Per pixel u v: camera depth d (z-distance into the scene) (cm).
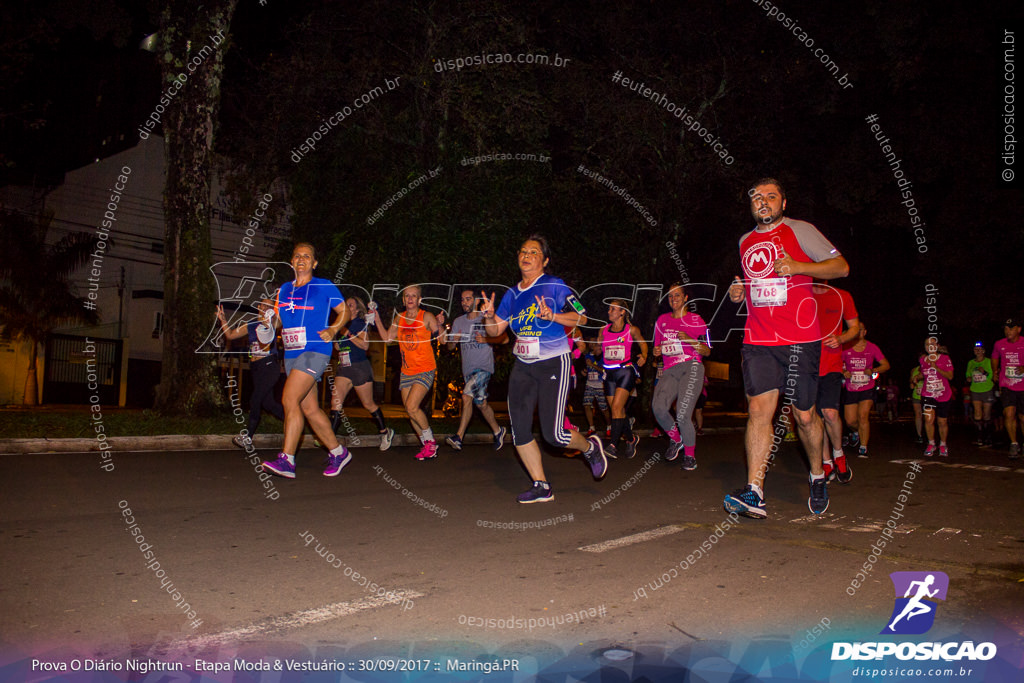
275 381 991
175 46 1247
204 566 435
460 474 821
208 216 1266
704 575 438
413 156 1478
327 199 1538
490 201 1452
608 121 1778
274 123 1605
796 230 554
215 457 888
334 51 1584
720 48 1888
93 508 577
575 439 649
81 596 375
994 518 621
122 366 2548
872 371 1098
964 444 1427
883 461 1059
